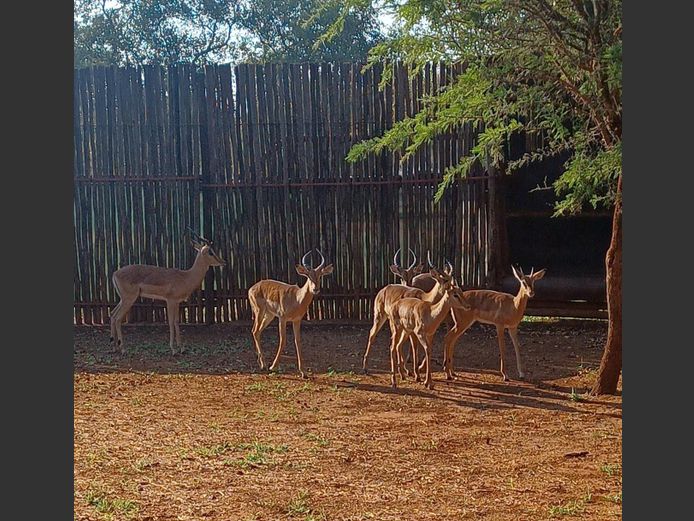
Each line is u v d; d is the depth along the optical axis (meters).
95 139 16.17
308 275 12.72
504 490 7.65
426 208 16.12
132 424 10.02
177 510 7.09
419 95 15.99
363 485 7.79
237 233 16.25
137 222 16.23
